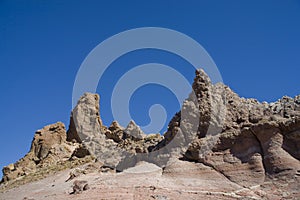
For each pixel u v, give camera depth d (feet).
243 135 132.67
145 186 118.83
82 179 148.36
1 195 159.63
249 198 107.96
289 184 113.80
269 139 126.82
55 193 130.41
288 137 125.18
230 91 154.30
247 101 153.17
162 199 106.73
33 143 273.33
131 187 118.83
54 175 183.42
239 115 142.10
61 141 271.69
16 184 196.95
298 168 116.98
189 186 120.98
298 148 122.42
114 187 120.06
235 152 131.64
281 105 143.74
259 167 123.34
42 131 278.87
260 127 129.29
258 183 119.14
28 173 225.76
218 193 113.80
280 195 110.73
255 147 129.18
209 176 127.44
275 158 121.70
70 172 171.42
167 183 123.54
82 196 114.01
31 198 130.62
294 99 144.66
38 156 264.52
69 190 129.70
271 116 135.54
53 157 249.34
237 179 122.93
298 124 124.16
